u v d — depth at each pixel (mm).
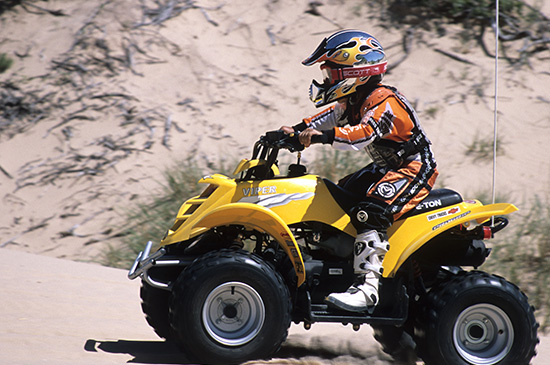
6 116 41375
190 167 37125
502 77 42375
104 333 19984
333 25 45469
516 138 39250
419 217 17469
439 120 39906
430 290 17453
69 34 45469
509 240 32250
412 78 42125
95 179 37562
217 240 17953
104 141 39438
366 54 17266
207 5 47156
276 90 42219
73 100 41844
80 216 35719
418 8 45906
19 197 37062
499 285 17031
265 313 16594
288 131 17203
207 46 44531
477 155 38094
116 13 46312
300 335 21266
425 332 17062
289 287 17438
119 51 44219
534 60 43375
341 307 16797
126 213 35469
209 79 42688
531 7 46375
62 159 38844
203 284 16219
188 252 17594
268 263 16953
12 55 44562
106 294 24500
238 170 17281
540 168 37531
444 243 18250
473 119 40094
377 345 20484
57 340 18688
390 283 17484
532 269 30203
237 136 39719
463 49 43750
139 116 40625
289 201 17125
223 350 16375
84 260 32781
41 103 41844
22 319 20578
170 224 33594
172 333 17266
